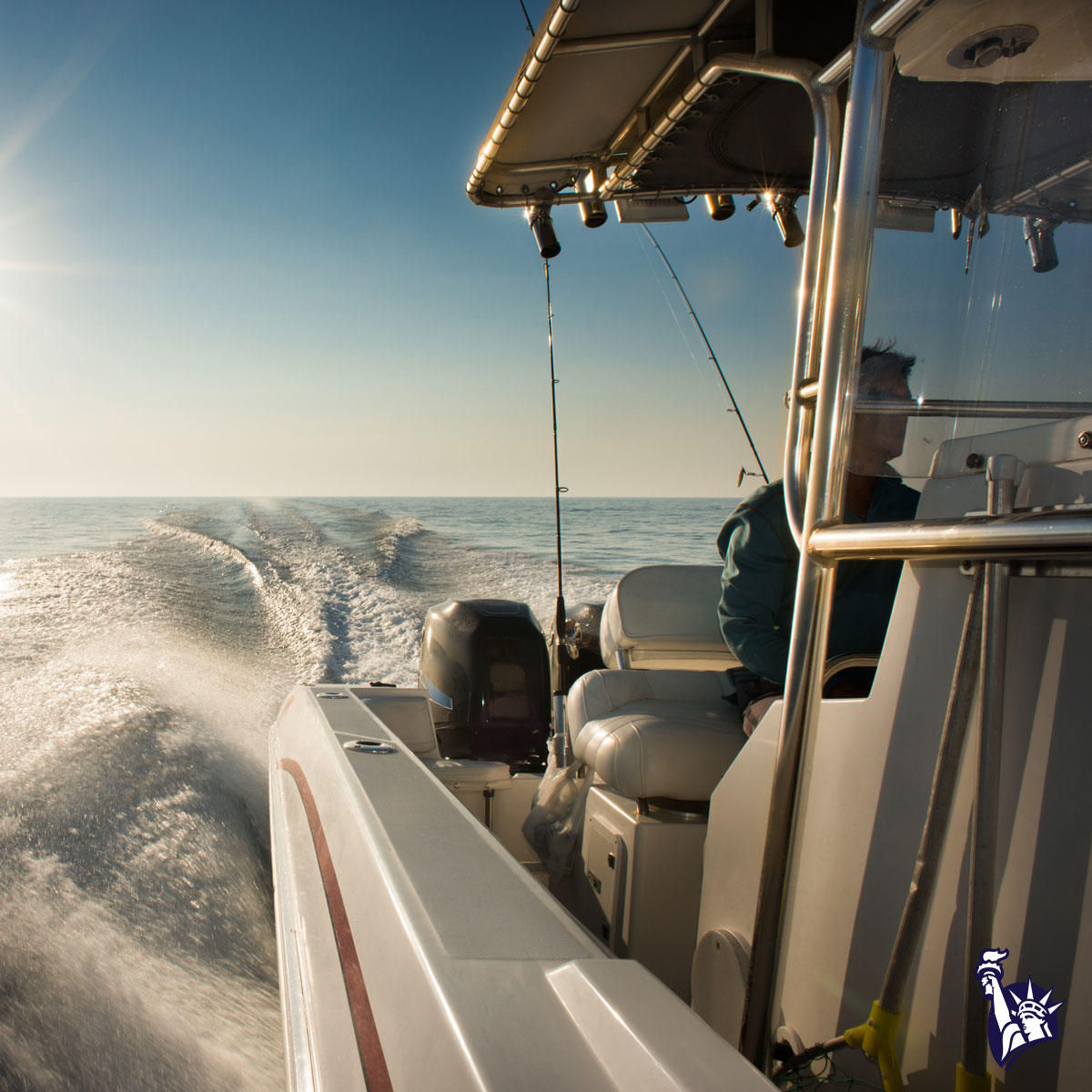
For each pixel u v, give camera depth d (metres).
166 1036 2.12
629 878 1.63
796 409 1.12
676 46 1.64
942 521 0.79
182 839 3.29
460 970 0.77
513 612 3.29
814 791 1.11
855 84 0.96
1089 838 0.72
